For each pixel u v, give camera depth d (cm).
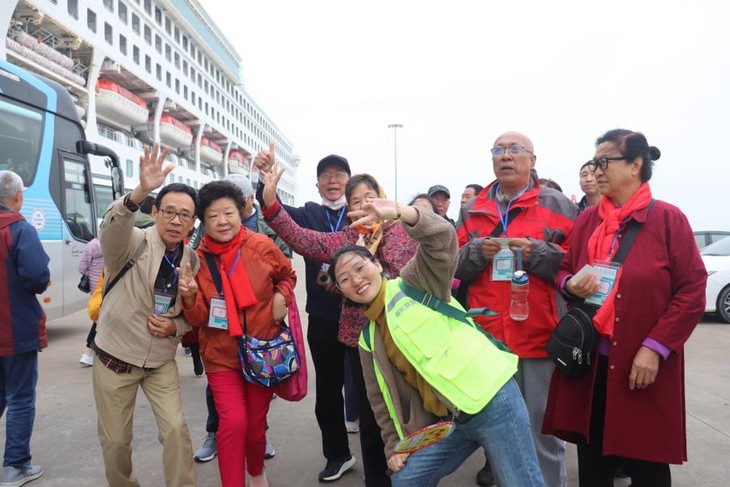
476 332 208
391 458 211
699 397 484
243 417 265
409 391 213
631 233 229
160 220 263
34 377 328
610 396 220
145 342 259
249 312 271
